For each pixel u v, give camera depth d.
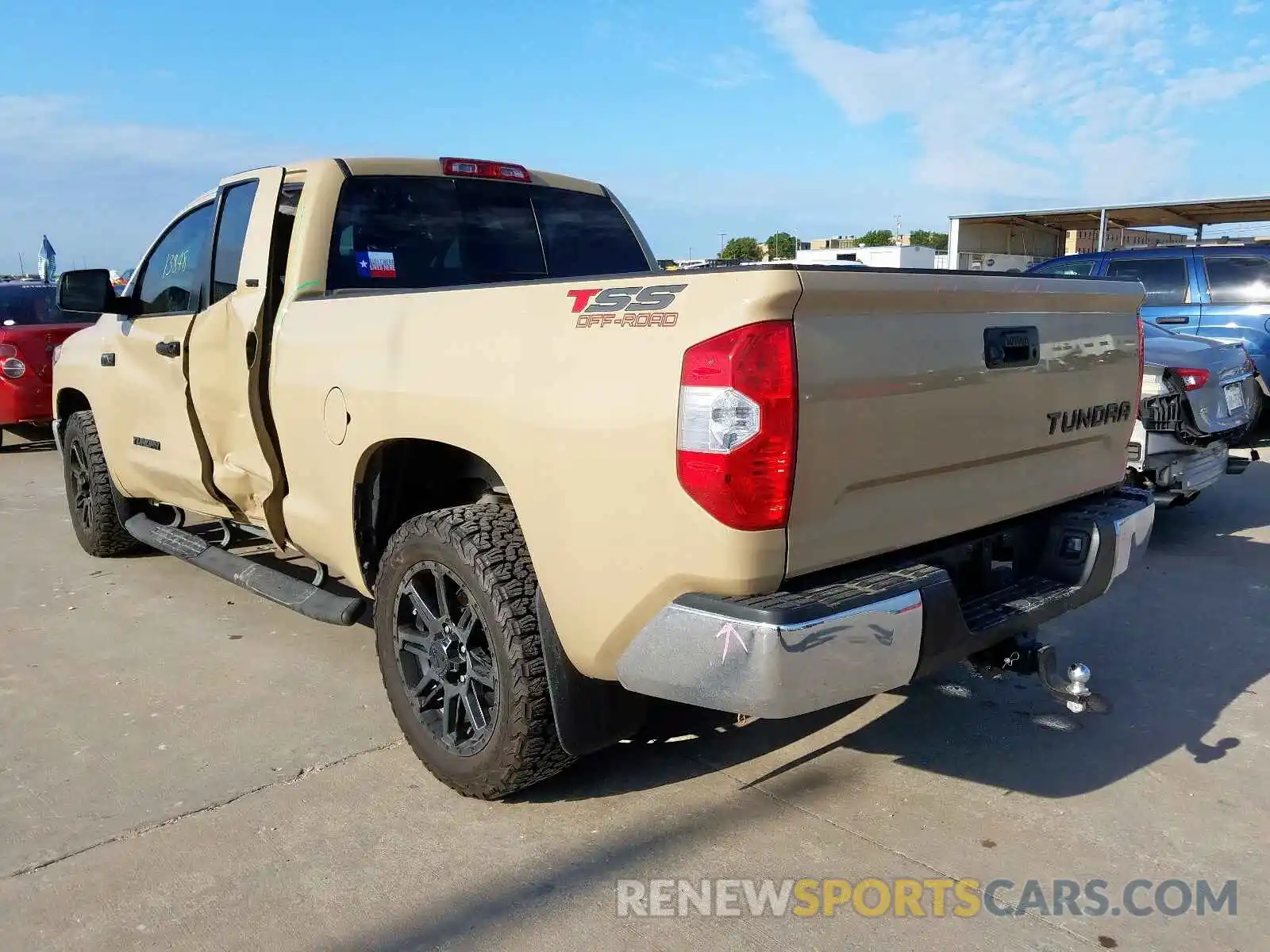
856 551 2.49
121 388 5.01
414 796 3.17
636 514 2.39
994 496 2.93
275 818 3.05
